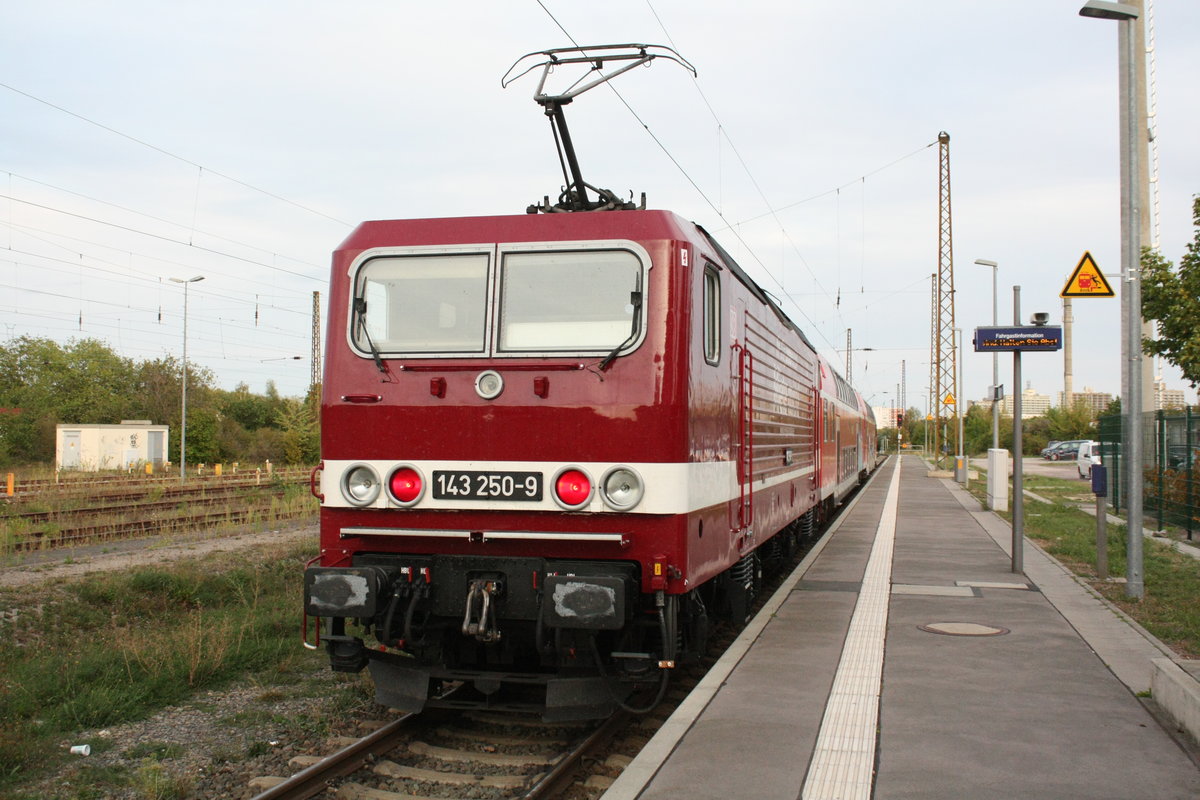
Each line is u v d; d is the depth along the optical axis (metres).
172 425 51.31
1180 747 5.64
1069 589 11.52
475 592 6.31
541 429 6.30
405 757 6.40
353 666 6.79
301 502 23.41
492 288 6.54
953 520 21.28
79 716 7.21
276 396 70.12
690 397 6.35
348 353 6.69
